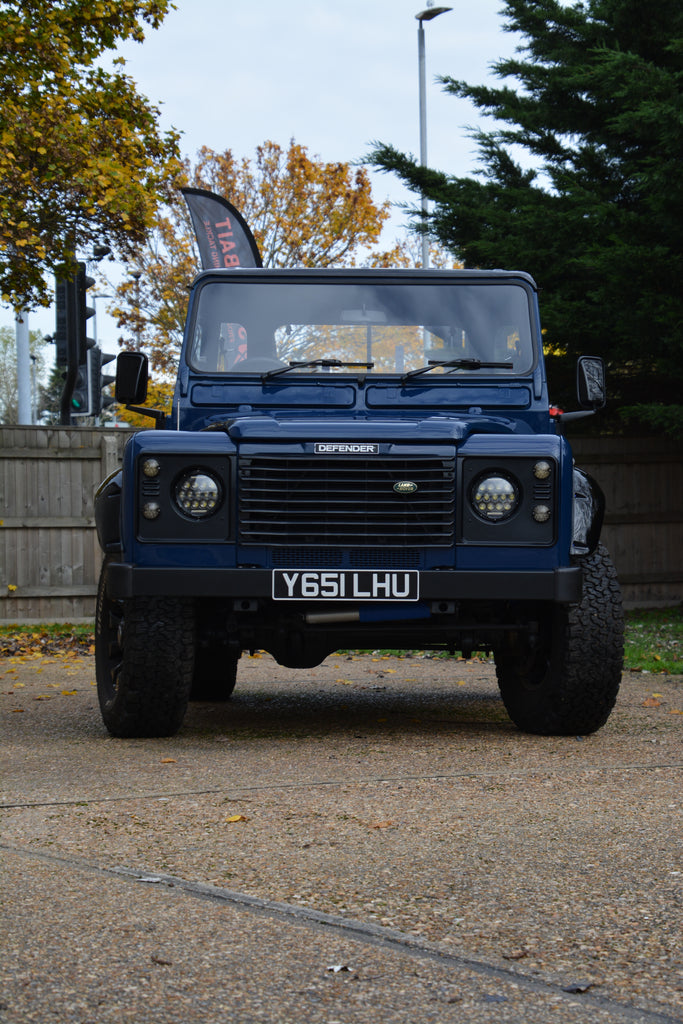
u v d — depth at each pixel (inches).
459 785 197.9
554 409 261.7
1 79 487.2
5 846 160.4
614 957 119.0
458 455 225.1
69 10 492.7
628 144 588.1
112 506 239.0
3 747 236.7
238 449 225.0
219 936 125.0
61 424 536.4
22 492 533.0
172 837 164.9
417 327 263.9
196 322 265.3
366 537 224.2
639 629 504.1
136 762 219.5
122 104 520.7
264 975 114.5
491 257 576.4
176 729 246.5
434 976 114.3
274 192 1248.8
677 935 125.0
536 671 256.2
